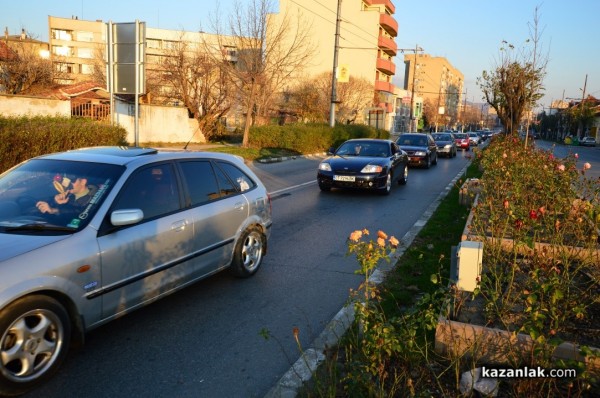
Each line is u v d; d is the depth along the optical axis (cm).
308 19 5584
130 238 393
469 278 408
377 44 5769
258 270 595
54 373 337
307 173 1731
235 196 540
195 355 380
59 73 3625
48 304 328
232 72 2388
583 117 6000
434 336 391
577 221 570
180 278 452
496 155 1104
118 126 1390
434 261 614
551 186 714
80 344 359
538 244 543
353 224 885
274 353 385
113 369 356
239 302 491
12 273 311
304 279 566
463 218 896
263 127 2500
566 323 393
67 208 384
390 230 838
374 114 5053
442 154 2808
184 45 3086
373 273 574
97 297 365
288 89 4425
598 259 523
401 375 308
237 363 370
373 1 6178
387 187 1260
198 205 481
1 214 380
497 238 564
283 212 993
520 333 358
